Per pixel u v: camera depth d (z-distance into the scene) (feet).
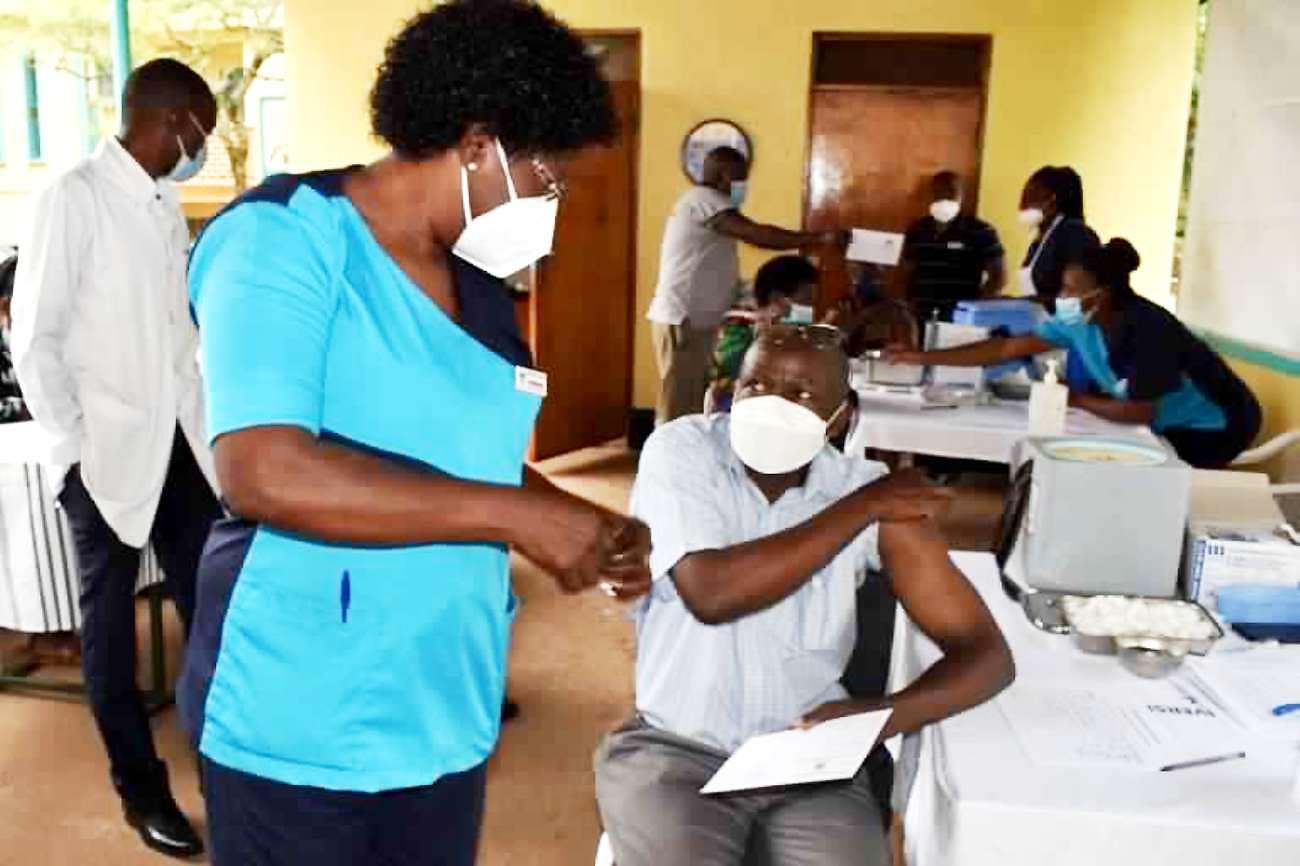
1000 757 4.32
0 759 9.16
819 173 20.48
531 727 9.98
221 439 3.11
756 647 5.23
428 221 3.57
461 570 3.78
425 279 3.60
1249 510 6.54
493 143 3.39
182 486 7.88
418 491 3.10
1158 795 4.05
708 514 5.16
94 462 7.43
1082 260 11.94
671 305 18.06
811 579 5.26
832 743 4.34
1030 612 5.69
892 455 12.60
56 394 7.36
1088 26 19.35
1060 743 4.43
